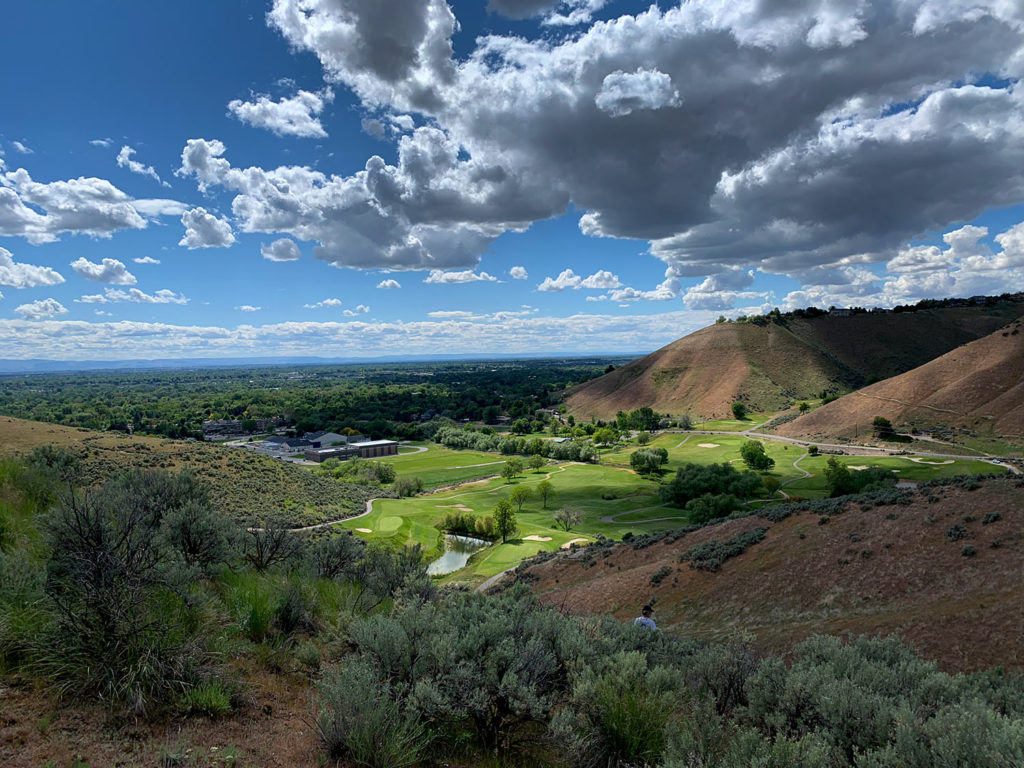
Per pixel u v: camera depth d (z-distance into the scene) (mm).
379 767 3770
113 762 3225
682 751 4047
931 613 18938
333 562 11938
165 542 7035
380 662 5082
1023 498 25688
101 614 4180
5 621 4129
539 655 5465
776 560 28781
